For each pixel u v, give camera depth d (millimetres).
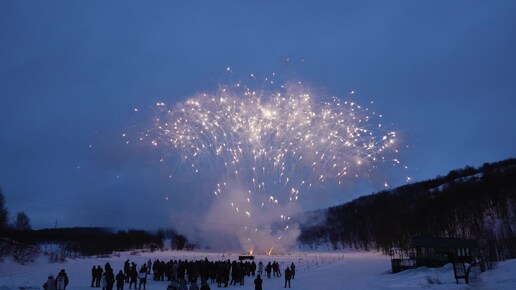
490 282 29734
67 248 84312
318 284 35312
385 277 38344
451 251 43312
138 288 31453
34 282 35938
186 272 39375
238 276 35594
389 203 131750
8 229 80500
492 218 89500
